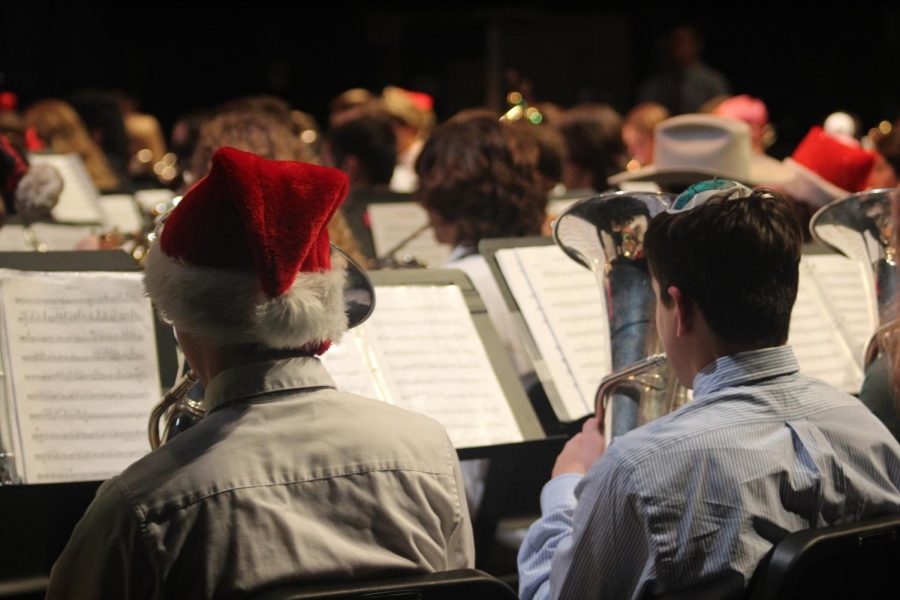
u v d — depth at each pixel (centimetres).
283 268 197
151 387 315
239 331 201
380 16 1477
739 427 227
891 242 321
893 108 1430
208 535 192
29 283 313
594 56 1380
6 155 532
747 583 218
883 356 295
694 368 241
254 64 1532
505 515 408
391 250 572
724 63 1482
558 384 349
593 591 230
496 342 357
